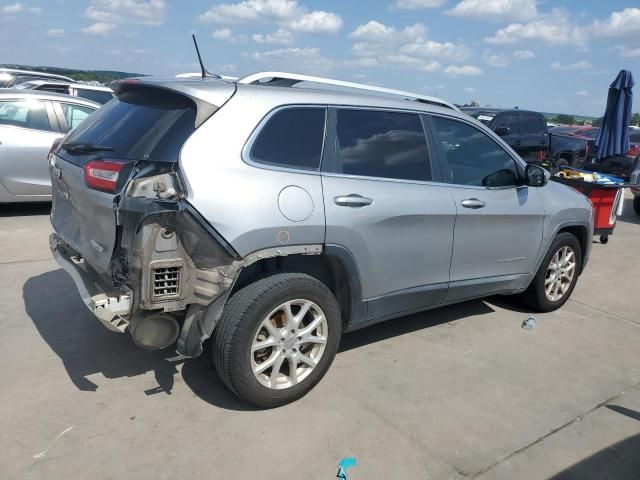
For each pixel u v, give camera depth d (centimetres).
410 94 408
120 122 329
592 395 367
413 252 377
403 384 365
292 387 327
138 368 363
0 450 277
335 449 292
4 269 543
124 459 275
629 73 992
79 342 395
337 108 350
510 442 309
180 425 305
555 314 517
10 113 745
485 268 437
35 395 326
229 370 304
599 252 783
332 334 339
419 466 284
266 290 304
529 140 1380
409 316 486
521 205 451
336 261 339
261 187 302
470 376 382
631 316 525
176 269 287
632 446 313
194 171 286
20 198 751
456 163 412
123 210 283
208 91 307
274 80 355
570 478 283
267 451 288
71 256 352
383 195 354
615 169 1312
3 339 394
